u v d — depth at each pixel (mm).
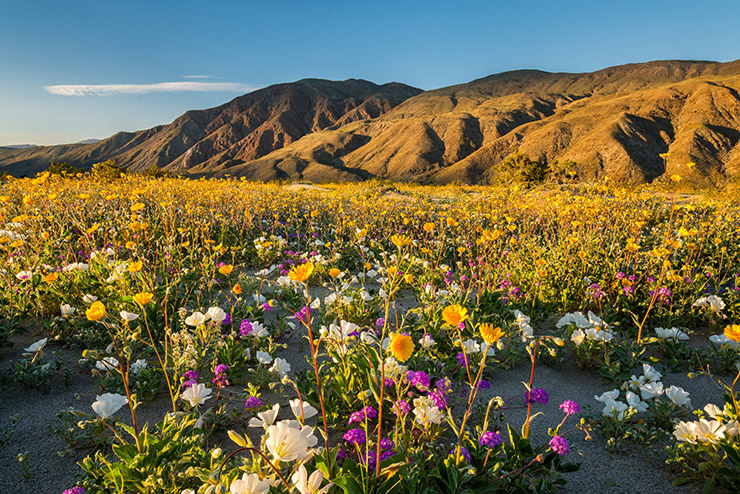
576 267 5082
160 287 4102
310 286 5750
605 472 2314
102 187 11867
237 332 3723
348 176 197500
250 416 2723
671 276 4180
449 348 3514
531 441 2535
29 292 3947
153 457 1841
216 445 2439
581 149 143250
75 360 3398
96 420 2324
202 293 4578
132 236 6105
